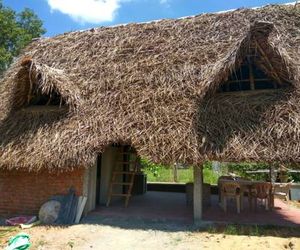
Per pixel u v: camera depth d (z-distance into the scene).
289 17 11.13
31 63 10.45
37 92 11.30
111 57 12.02
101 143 9.35
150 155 8.77
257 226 9.05
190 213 10.73
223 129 8.84
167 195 15.20
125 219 9.97
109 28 13.68
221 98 9.65
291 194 14.23
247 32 9.21
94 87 11.12
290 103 8.82
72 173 10.32
